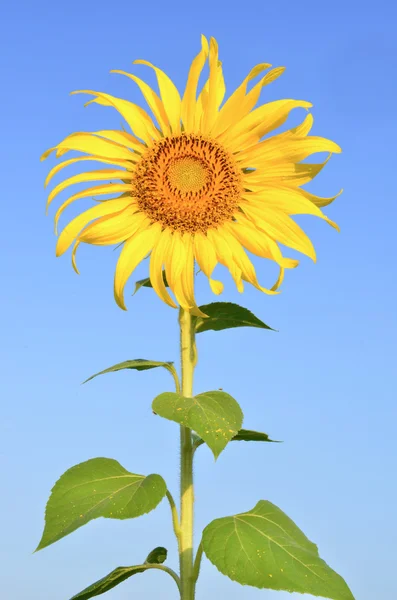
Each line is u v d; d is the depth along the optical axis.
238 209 1.03
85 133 1.01
